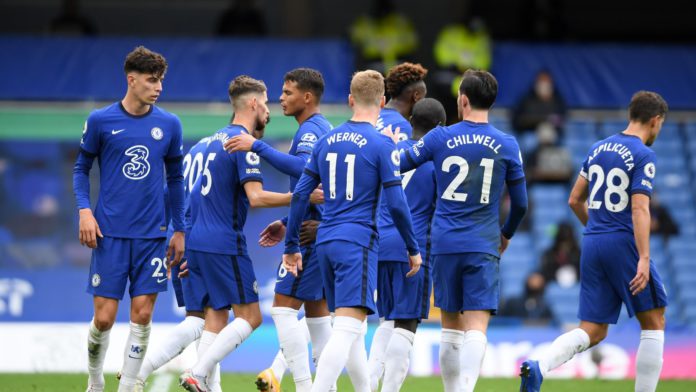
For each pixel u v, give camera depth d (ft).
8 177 159.22
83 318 148.46
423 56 214.28
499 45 194.29
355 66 183.52
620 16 224.33
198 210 80.89
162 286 79.05
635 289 80.48
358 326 73.00
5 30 213.46
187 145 167.94
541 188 188.24
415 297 81.46
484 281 76.33
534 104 183.11
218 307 79.87
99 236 77.71
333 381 71.92
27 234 156.04
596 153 84.64
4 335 130.82
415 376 124.26
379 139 73.87
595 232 83.61
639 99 83.87
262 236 85.46
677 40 224.53
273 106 178.19
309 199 76.84
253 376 118.52
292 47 184.55
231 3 219.00
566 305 161.48
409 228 73.56
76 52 181.27
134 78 77.87
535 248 179.01
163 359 82.12
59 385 105.19
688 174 198.70
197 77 180.96
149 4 217.77
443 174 77.51
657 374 83.15
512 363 134.31
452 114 174.60
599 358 131.85
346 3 219.20
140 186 78.38
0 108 168.35
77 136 163.53
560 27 204.44
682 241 182.29
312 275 80.12
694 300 174.29
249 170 78.38
